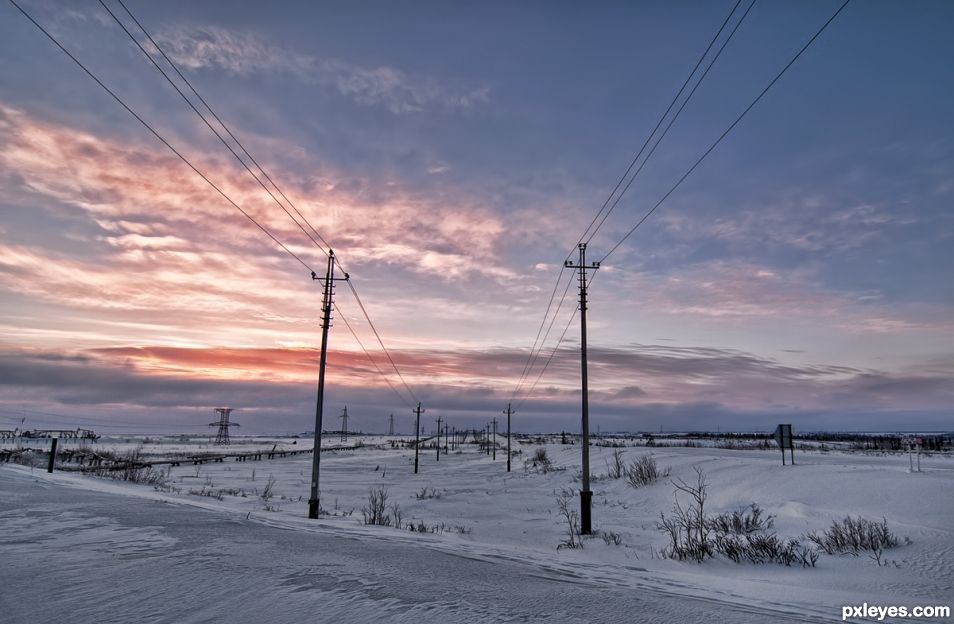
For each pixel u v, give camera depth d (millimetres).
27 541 10266
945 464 30797
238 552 9859
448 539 14406
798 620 7242
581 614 6906
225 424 193250
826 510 18391
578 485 36250
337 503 31766
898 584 10539
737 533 17094
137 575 7992
